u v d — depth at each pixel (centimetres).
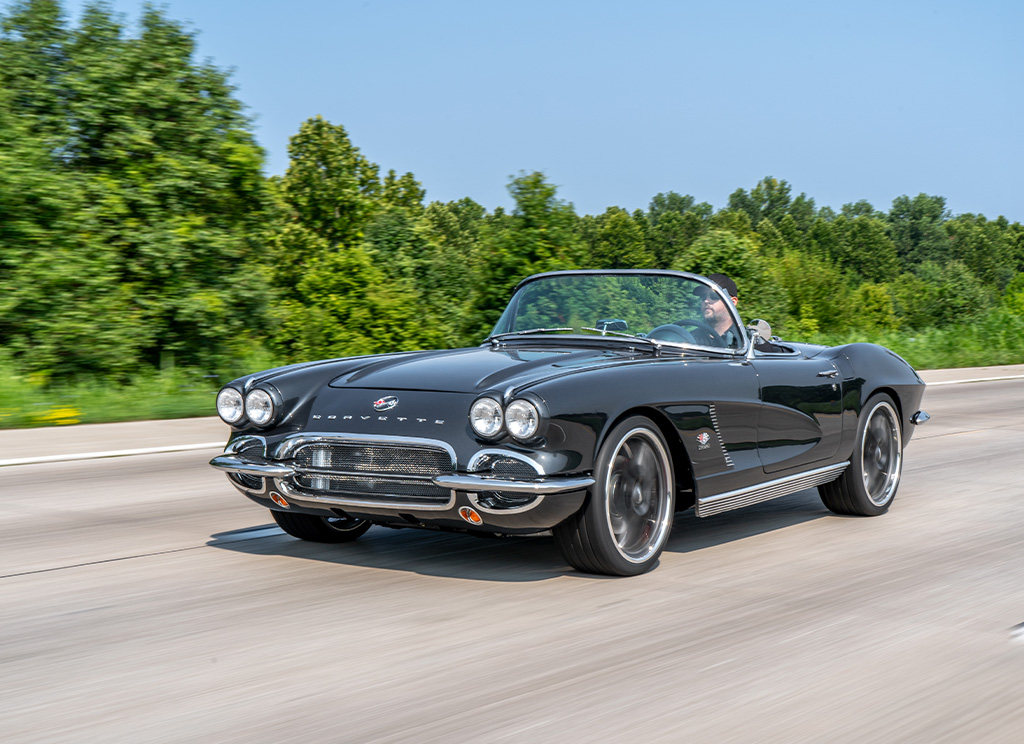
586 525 434
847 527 589
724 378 497
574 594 427
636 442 454
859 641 364
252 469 456
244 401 469
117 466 834
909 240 15125
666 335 520
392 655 346
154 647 355
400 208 4519
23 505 654
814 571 475
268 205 1827
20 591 436
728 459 495
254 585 444
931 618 395
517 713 292
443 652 349
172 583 448
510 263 1859
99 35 1709
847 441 592
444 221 10444
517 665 335
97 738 273
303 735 275
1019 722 287
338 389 471
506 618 391
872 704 300
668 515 470
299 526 521
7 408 1148
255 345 1817
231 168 1753
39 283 1488
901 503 673
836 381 585
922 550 524
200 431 1065
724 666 335
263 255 1841
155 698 304
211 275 1720
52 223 1543
